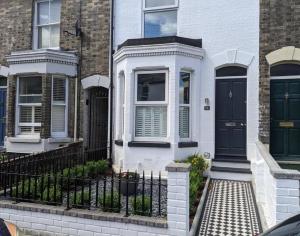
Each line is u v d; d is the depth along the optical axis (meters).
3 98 12.00
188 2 9.62
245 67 9.09
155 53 8.77
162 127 8.89
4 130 11.89
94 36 10.67
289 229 2.95
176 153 8.61
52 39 11.47
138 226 5.01
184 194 4.82
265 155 6.12
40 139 10.09
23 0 11.68
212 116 9.23
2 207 5.84
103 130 11.38
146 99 9.05
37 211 5.59
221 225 5.54
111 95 10.31
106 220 5.18
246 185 8.16
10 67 10.62
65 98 10.77
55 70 10.30
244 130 9.10
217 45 9.27
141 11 10.15
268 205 5.34
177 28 9.73
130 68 9.01
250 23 9.02
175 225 4.84
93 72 10.63
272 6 8.84
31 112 10.56
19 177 6.82
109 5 10.54
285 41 8.70
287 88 8.95
